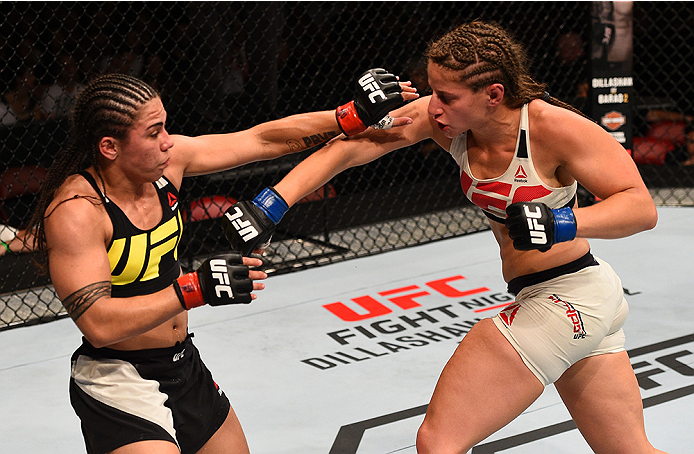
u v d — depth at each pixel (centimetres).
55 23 469
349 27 539
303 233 501
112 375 172
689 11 567
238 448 195
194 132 473
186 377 182
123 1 484
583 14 538
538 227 159
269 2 467
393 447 259
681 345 318
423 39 522
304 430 272
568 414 273
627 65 488
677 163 585
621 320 195
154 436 169
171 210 178
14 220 454
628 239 455
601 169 172
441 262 441
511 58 169
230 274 154
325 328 361
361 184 569
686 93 604
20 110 457
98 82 159
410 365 318
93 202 160
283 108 509
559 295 185
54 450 265
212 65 471
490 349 183
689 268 404
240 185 483
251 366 324
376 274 428
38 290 424
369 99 184
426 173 586
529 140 175
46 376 324
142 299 157
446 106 173
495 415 183
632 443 197
